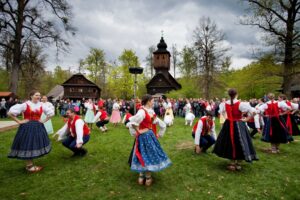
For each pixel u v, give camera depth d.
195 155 5.77
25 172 4.54
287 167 4.88
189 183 4.07
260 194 3.67
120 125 11.83
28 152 4.34
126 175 4.42
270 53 17.61
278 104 5.99
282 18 17.27
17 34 18.22
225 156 4.50
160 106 18.22
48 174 4.45
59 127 11.01
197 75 27.83
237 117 4.54
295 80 19.06
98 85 46.94
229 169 4.71
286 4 17.19
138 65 40.25
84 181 4.14
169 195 3.64
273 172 4.58
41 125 4.61
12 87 18.28
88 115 10.37
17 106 4.39
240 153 4.39
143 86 43.19
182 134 8.98
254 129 8.04
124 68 38.84
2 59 19.94
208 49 27.44
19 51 18.42
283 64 17.67
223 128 4.68
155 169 3.76
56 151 6.07
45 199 3.49
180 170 4.70
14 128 10.41
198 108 17.50
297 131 7.46
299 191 3.76
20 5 18.20
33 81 33.12
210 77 27.38
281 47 17.27
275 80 19.12
